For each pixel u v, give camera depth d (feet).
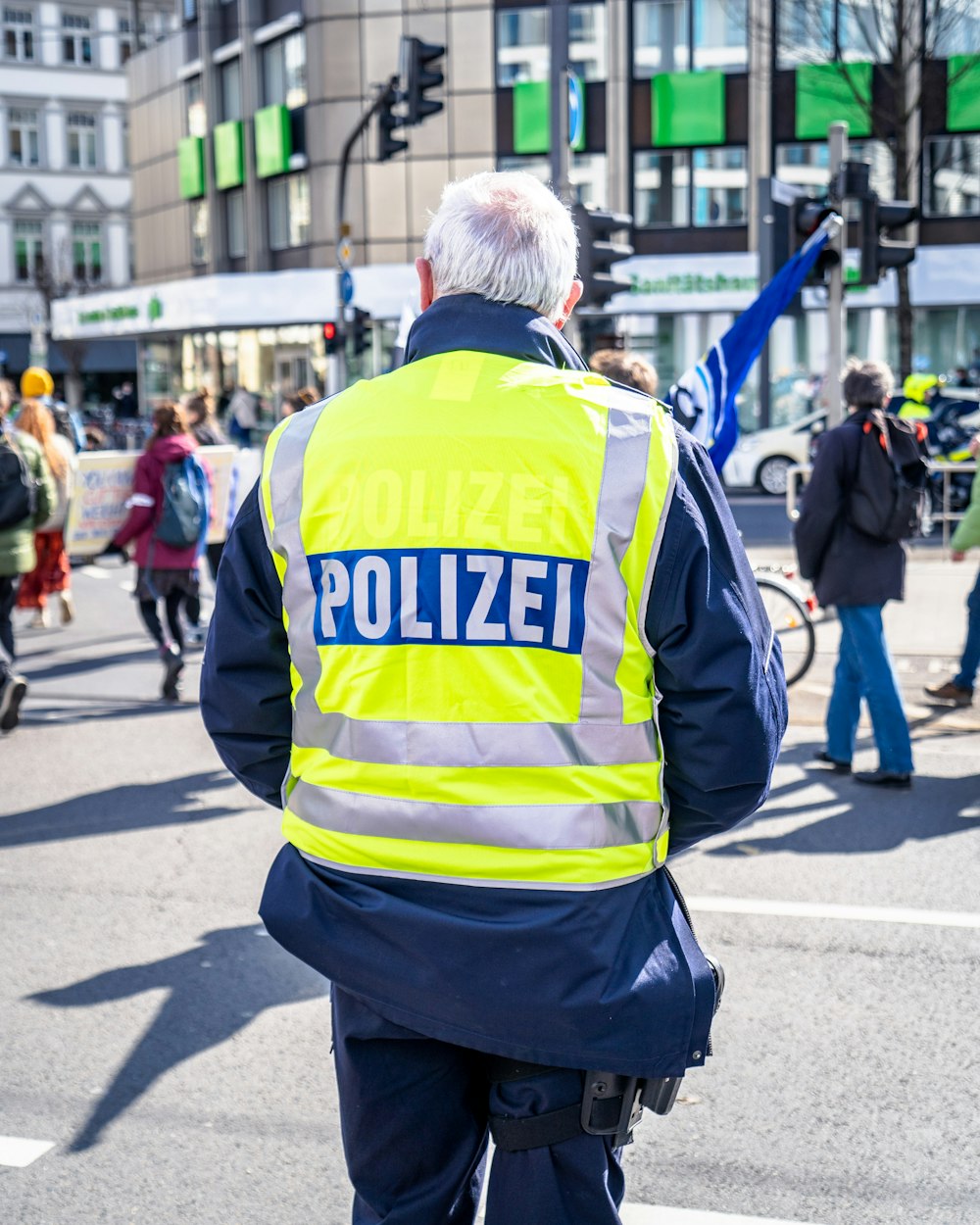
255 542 6.58
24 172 175.11
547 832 5.98
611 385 6.39
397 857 6.10
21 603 37.22
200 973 14.14
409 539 6.10
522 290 6.47
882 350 99.25
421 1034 6.19
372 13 104.94
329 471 6.34
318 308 107.45
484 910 6.00
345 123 106.73
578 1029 5.90
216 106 123.03
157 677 30.42
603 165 101.65
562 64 40.04
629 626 6.09
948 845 17.90
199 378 125.39
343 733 6.25
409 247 106.32
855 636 20.44
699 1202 9.88
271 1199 9.98
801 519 20.15
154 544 27.22
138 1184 10.17
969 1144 10.62
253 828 19.26
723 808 6.36
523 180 6.67
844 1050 12.20
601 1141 6.28
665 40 99.25
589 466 6.07
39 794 21.07
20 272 176.86
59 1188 10.12
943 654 30.30
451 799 6.02
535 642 6.02
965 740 23.59
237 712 6.70
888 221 31.99
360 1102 6.43
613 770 6.11
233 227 122.83
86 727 25.70
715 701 6.07
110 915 15.80
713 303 98.84
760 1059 12.03
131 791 21.24
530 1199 6.22
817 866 17.11
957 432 54.60
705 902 15.92
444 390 6.29
